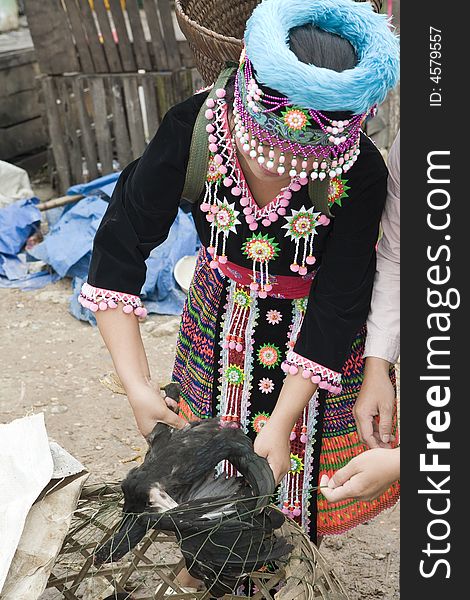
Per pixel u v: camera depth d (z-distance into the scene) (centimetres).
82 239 379
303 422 161
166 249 366
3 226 403
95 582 174
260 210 146
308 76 115
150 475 141
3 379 312
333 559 222
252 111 125
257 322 159
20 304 369
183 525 138
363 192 144
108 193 409
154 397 153
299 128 122
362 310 151
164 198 149
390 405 156
